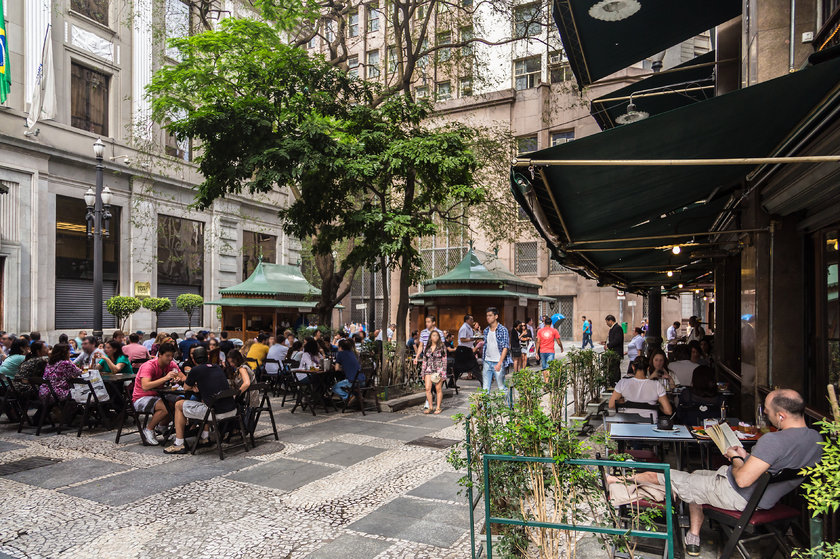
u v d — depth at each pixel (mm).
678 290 18719
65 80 22625
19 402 8688
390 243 10203
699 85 10297
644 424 5543
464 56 17641
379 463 6777
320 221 11352
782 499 4422
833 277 5012
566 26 7742
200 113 10133
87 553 4242
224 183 10414
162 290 27266
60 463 6766
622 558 3598
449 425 9148
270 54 10875
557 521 3252
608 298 35062
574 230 5535
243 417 7637
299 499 5465
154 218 24625
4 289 20172
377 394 10766
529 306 24078
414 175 11383
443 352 10383
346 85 11125
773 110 3664
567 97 32750
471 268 21000
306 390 10477
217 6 23875
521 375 4543
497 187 16453
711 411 6656
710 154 4371
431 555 4195
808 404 5520
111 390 8984
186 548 4336
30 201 21109
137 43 25516
